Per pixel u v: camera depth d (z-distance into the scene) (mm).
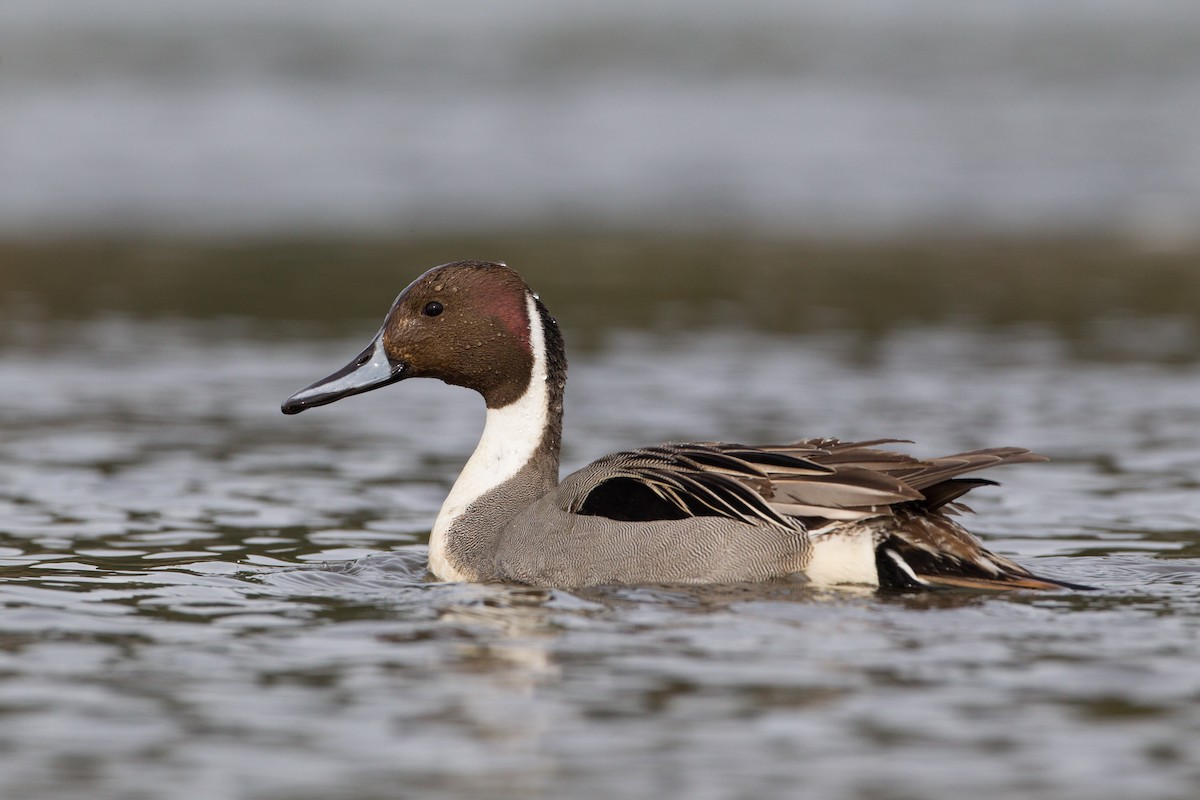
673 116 40312
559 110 40812
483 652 8688
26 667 8430
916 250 27266
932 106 41719
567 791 6840
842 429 15344
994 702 7836
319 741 7410
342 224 29594
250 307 22844
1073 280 24531
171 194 32125
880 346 19828
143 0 50031
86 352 19672
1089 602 9539
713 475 10133
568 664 8453
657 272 25328
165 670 8398
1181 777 6949
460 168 35031
